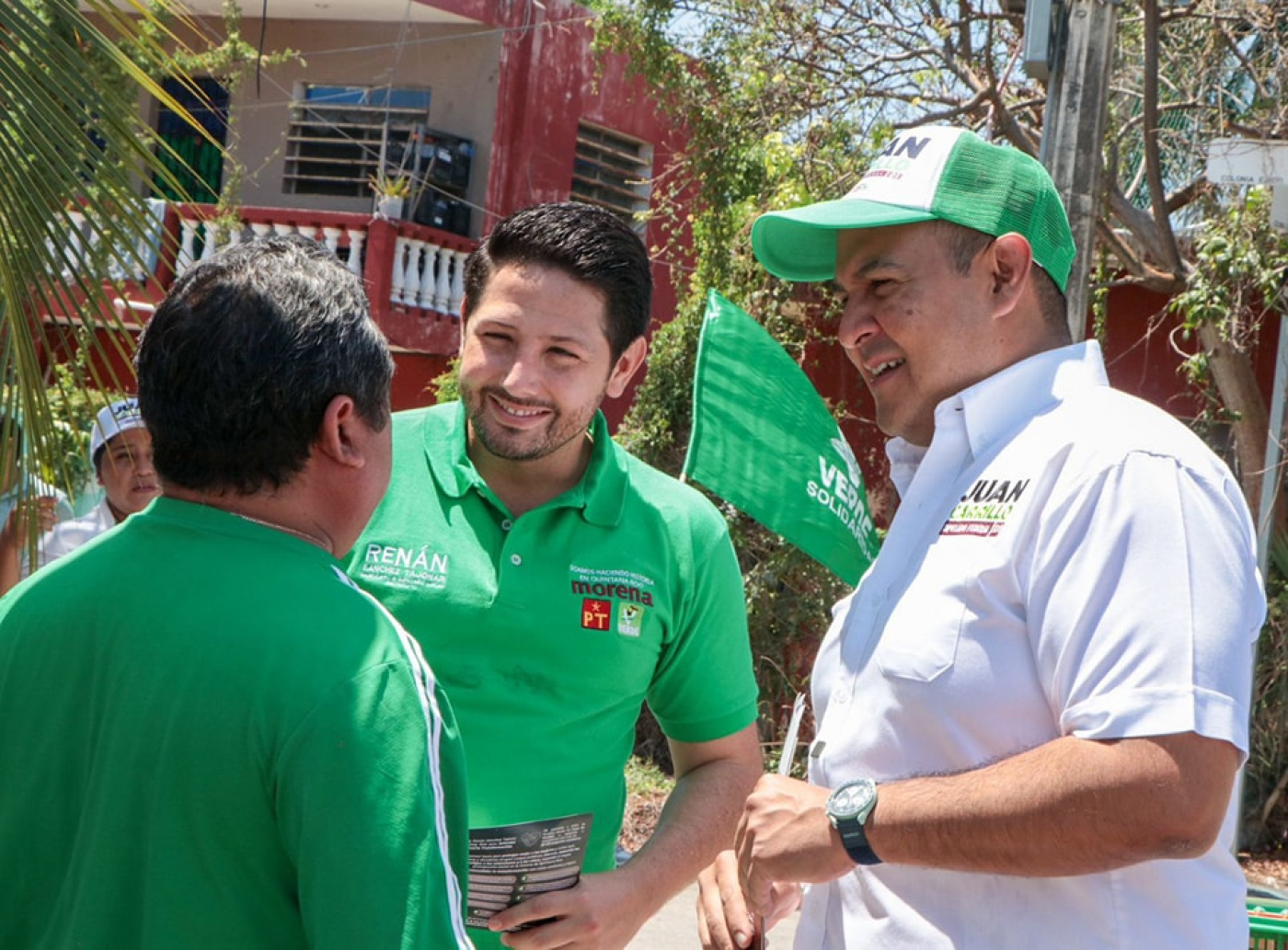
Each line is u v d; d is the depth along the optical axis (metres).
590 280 2.51
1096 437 1.90
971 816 1.79
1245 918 1.93
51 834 1.67
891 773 2.01
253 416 1.67
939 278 2.16
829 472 3.20
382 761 1.55
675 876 2.61
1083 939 1.83
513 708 2.51
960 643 1.95
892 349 2.22
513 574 2.52
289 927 1.56
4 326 3.80
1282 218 7.45
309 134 14.90
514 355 2.49
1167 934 1.82
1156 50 9.43
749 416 3.13
